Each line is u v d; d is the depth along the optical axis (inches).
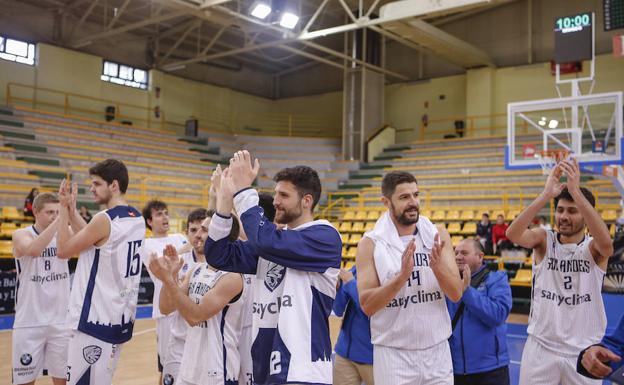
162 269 113.0
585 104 353.4
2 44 708.0
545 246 141.6
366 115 789.2
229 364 122.3
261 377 102.0
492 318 141.8
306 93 965.8
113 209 141.6
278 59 917.2
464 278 140.5
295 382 96.5
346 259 568.7
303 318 100.1
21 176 559.2
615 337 93.6
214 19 606.5
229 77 940.6
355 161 778.2
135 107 821.2
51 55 740.7
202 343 124.2
